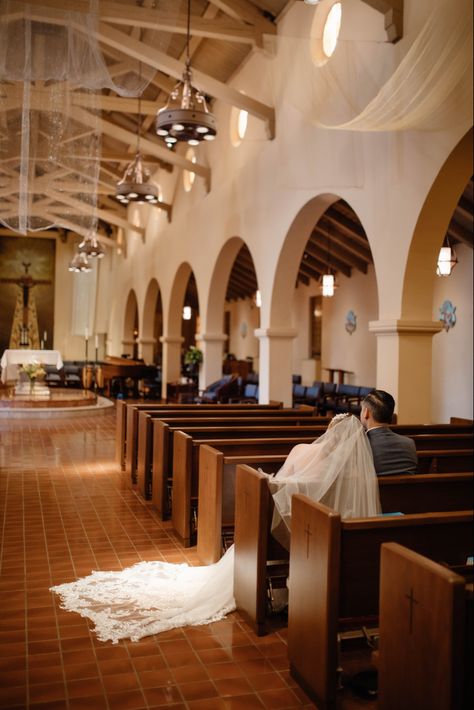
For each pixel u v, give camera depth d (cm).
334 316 1584
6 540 517
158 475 596
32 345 2692
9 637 344
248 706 284
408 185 616
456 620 210
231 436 588
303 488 354
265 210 1002
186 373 2012
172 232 1644
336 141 763
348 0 700
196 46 1090
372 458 366
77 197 608
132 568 451
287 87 869
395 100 527
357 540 288
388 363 655
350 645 295
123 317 2339
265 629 355
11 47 464
